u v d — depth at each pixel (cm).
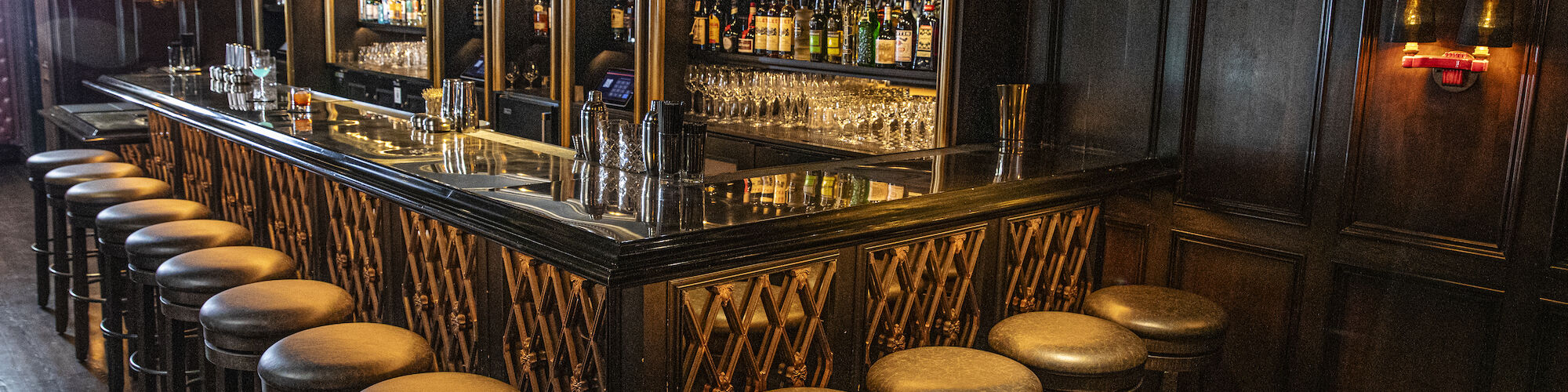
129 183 383
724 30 459
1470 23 254
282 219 349
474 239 247
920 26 370
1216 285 325
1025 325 246
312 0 705
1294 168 300
